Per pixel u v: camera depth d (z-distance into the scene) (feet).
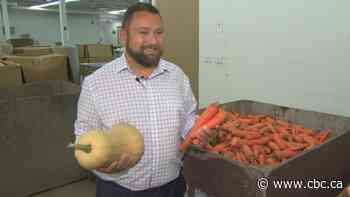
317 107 7.14
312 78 7.12
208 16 9.19
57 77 10.74
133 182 4.45
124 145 3.53
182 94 4.83
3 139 7.95
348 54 6.45
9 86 9.45
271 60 7.84
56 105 8.69
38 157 8.66
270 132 6.08
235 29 8.54
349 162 5.22
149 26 4.07
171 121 4.51
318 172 4.56
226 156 4.52
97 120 4.40
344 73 6.57
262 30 7.90
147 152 4.36
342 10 6.40
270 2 7.62
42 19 53.42
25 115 8.20
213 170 4.42
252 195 3.90
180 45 11.00
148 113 4.37
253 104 7.64
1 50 12.84
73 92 9.24
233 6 8.46
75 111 9.07
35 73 10.18
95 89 4.35
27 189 8.65
